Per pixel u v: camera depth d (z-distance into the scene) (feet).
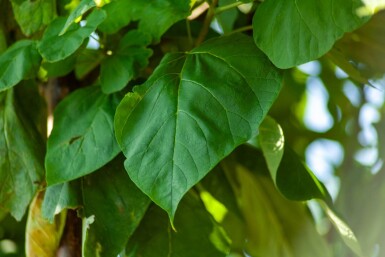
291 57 2.11
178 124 2.08
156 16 2.38
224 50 2.20
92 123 2.37
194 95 2.11
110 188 2.40
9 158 2.49
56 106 2.54
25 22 2.49
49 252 2.45
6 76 2.31
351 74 2.40
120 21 2.39
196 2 2.43
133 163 2.07
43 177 2.47
